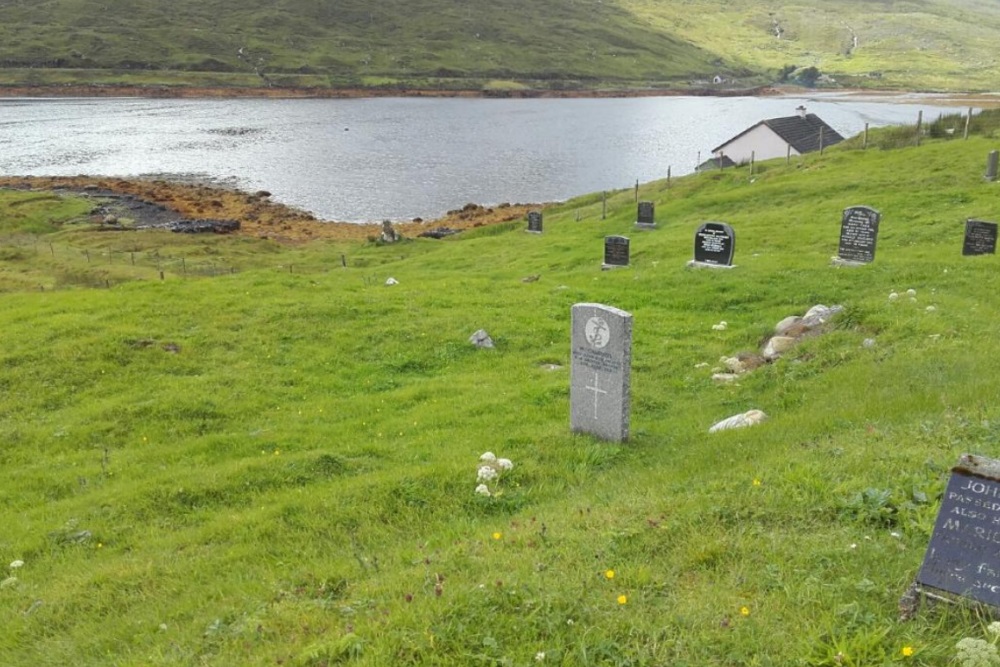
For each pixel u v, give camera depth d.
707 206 45.50
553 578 7.36
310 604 7.85
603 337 13.28
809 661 5.72
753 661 5.82
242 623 7.76
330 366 20.58
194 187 80.56
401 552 9.36
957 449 9.46
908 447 9.80
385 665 6.15
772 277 25.97
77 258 45.53
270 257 50.06
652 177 87.69
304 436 15.81
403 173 91.19
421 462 13.39
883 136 59.97
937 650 5.60
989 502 5.99
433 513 11.09
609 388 13.37
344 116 151.75
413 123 141.50
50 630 9.12
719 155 75.62
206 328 23.30
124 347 21.55
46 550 11.69
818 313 19.67
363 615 7.19
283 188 82.50
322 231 62.44
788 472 9.33
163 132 123.94
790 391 15.12
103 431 16.86
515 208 70.19
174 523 12.20
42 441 16.56
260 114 152.50
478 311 24.97
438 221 65.00
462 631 6.50
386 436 15.39
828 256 28.69
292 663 6.46
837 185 43.25
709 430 13.52
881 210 36.28
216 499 12.91
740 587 6.95
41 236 56.41
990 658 5.30
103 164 95.25
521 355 21.11
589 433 13.84
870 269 24.62
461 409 16.48
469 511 11.07
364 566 8.91
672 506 8.99
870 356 15.70
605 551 7.93
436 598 7.12
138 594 9.70
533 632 6.45
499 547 8.62
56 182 79.94
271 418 17.38
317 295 27.16
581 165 96.88
